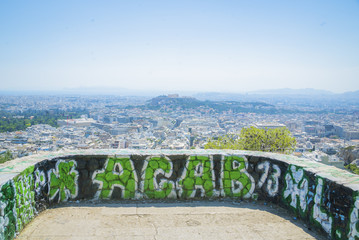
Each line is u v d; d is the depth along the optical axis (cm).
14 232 308
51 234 323
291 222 373
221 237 331
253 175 447
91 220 363
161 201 433
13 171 325
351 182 316
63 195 412
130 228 346
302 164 393
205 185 445
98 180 426
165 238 325
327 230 330
